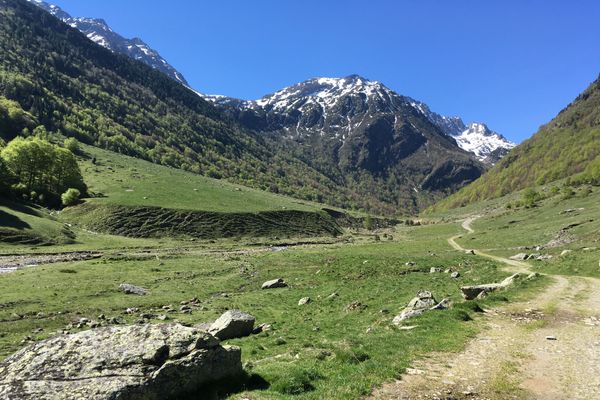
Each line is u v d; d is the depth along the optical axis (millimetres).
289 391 14297
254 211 159000
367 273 63594
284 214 168000
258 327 33188
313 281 60875
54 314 39094
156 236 123375
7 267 68250
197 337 14750
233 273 70562
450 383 15109
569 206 151125
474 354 18594
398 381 15281
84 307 42281
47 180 143250
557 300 32094
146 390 12656
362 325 29656
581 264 52875
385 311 33219
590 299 32344
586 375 15883
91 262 72562
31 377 12570
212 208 150500
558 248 84750
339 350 19141
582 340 20969
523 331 22828
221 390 14312
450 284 46719
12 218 98125
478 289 36438
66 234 102375
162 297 49125
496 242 111125
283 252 98312
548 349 19391
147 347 13859
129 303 45250
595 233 87938
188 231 130625
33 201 131000
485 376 15836
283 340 27203
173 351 14070
